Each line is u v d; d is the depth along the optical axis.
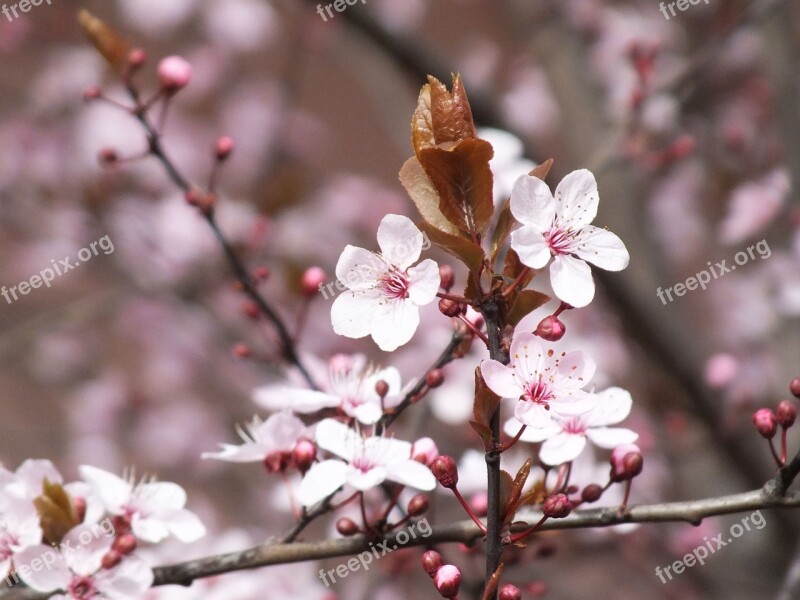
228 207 1.09
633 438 0.54
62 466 1.19
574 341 0.76
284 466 0.56
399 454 0.53
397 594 0.81
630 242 1.00
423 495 0.54
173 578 0.55
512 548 0.58
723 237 0.92
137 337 1.21
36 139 1.17
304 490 0.52
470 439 0.73
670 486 0.94
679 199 1.20
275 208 0.99
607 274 0.84
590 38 1.15
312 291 0.63
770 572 0.91
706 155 1.11
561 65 1.09
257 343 0.98
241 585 0.63
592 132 1.04
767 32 0.97
